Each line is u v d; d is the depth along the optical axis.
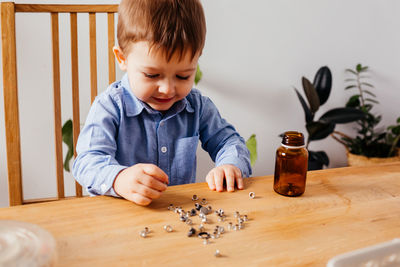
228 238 0.57
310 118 1.98
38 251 0.38
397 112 2.52
